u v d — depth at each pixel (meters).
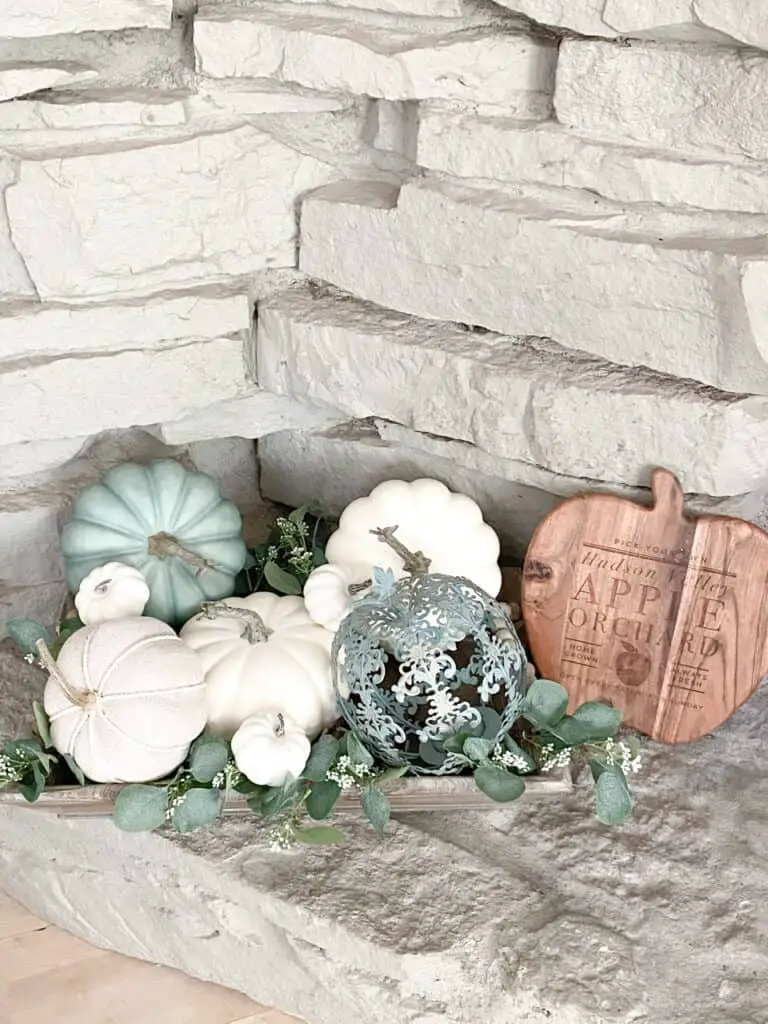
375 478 1.68
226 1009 1.45
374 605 1.32
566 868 1.35
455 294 1.47
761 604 1.40
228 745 1.34
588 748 1.34
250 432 1.68
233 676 1.37
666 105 1.28
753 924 1.29
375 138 1.50
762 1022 1.20
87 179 1.42
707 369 1.33
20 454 1.60
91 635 1.33
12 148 1.42
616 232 1.34
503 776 1.27
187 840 1.37
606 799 1.30
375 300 1.54
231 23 1.41
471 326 1.51
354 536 1.49
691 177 1.28
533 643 1.49
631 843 1.37
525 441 1.46
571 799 1.43
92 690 1.29
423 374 1.50
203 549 1.51
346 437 1.68
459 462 1.56
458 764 1.31
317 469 1.73
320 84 1.42
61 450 1.62
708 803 1.42
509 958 1.25
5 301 1.49
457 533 1.49
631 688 1.47
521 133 1.36
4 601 1.66
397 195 1.51
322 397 1.59
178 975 1.50
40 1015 1.43
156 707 1.29
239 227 1.53
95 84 1.46
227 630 1.41
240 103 1.48
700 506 1.45
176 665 1.31
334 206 1.51
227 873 1.34
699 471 1.38
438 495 1.50
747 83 1.22
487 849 1.37
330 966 1.33
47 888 1.53
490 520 1.62
